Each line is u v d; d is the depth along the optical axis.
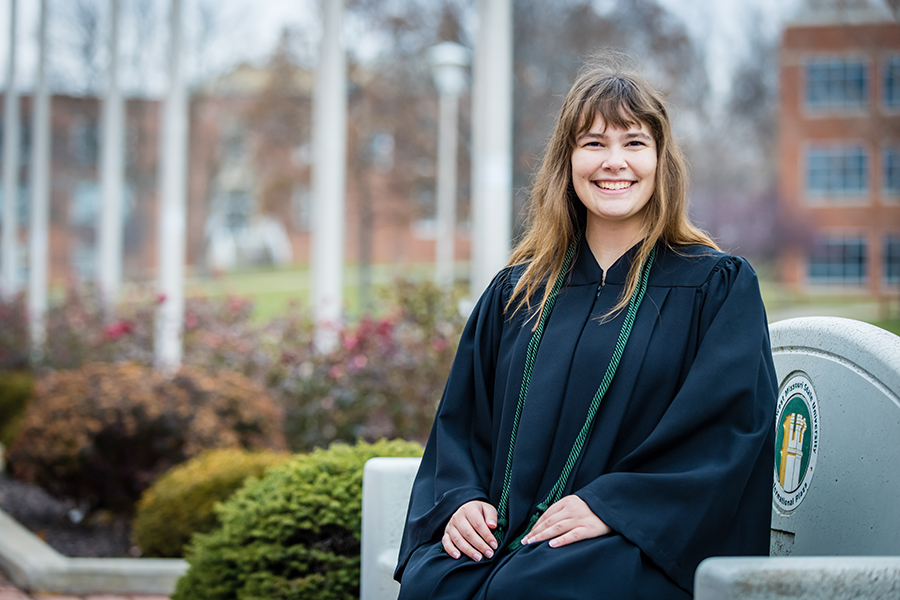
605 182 2.31
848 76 31.72
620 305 2.23
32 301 13.24
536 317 2.36
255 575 3.10
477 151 6.27
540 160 2.88
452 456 2.36
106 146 11.09
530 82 18.78
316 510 3.18
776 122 27.78
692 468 2.01
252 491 3.45
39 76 13.25
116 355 8.88
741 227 29.56
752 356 2.08
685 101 23.39
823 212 32.81
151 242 32.31
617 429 2.12
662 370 2.14
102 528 5.57
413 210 24.95
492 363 2.49
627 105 2.30
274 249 40.53
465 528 2.14
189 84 26.52
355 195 25.08
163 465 5.40
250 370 7.12
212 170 32.81
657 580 1.92
